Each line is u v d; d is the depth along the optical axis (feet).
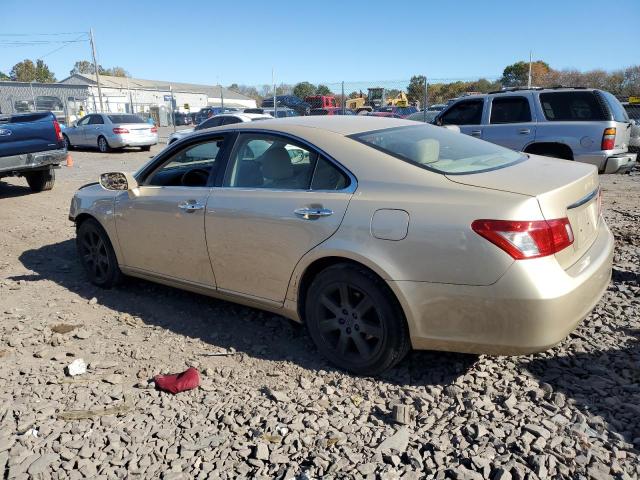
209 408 10.63
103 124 69.00
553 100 30.66
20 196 35.63
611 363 11.47
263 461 9.01
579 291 9.77
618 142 29.66
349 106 136.26
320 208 11.36
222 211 12.99
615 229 22.56
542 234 9.43
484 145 13.37
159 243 14.76
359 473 8.58
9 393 11.28
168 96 195.42
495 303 9.58
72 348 13.33
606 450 8.77
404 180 10.73
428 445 9.16
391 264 10.38
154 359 12.76
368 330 11.05
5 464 9.09
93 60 128.26
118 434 9.83
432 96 147.64
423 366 11.76
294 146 12.30
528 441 9.04
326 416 10.17
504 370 11.37
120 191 15.94
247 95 289.33
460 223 9.77
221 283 13.56
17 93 173.27
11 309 15.74
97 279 17.44
